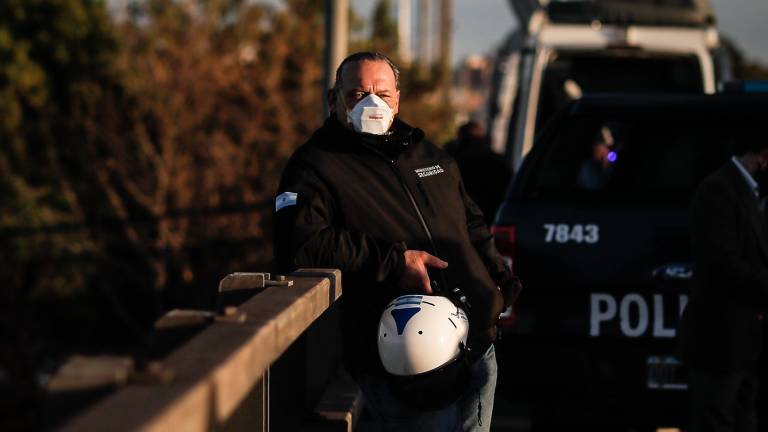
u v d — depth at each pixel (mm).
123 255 59719
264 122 59969
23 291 57750
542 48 32594
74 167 60531
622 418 15500
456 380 8969
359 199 9406
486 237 10422
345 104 9539
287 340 7500
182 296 57531
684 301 15016
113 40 59562
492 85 43156
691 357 14008
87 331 58562
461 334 9047
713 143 16359
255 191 58562
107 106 58594
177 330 7078
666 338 15016
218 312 7148
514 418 21938
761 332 14008
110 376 5234
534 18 32938
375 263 9109
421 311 8922
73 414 5207
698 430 14164
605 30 32938
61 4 58812
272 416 10547
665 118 16234
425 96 71750
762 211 14359
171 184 56969
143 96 57781
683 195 15523
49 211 58125
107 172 58750
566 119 16203
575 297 15086
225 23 62562
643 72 34562
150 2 60594
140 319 59438
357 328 9547
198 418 5199
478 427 9953
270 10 64062
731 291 13633
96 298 58938
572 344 15047
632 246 15039
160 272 56250
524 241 15156
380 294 9461
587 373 15039
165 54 59469
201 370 5539
